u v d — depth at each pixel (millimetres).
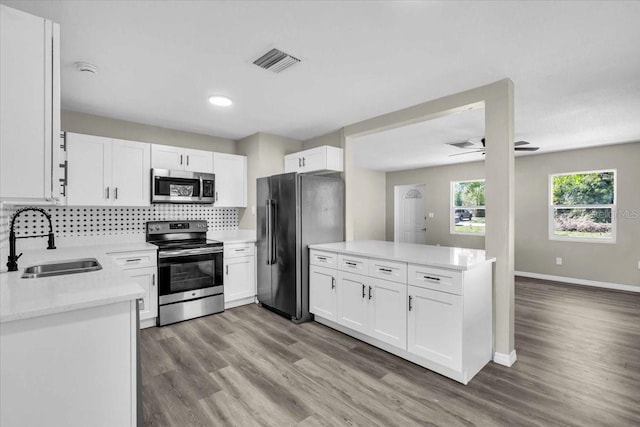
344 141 3748
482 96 2547
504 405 1868
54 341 1164
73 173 2926
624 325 3209
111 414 1284
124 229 3426
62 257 2338
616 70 2293
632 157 4602
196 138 4023
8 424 1088
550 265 5340
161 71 2305
